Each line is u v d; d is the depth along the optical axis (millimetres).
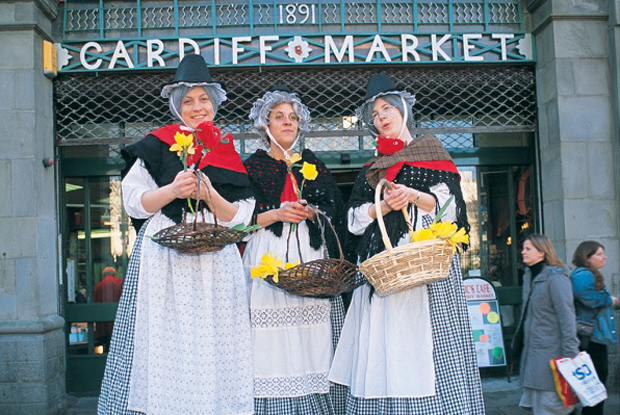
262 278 2693
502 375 5648
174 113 2914
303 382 3023
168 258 2643
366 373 2832
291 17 5164
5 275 4656
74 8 5141
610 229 5008
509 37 5246
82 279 5523
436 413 2742
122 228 5582
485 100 5559
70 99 5277
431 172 2908
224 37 5090
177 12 5121
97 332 5496
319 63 5090
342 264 2707
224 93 3020
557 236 5102
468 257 5762
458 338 2865
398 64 5160
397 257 2467
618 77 4969
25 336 4629
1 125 4715
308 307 3109
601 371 3957
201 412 2514
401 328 2789
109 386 2725
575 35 5066
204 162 2764
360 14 5199
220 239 2451
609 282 4965
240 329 2764
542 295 3730
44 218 4824
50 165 4867
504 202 5777
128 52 5105
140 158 2707
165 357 2574
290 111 3295
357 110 3361
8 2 4746
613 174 5043
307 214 3100
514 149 5688
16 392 4609
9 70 4746
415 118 5547
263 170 3238
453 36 5180
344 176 5734
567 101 5031
